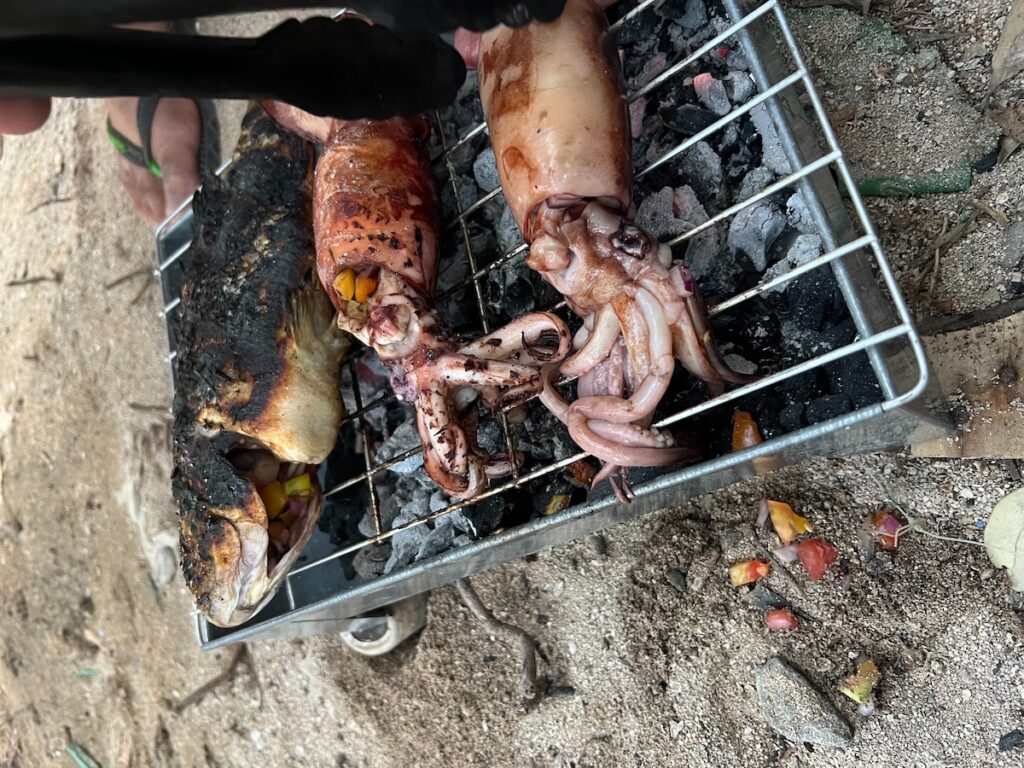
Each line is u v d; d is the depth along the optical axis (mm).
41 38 234
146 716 708
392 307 368
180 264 553
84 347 783
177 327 499
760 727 415
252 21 651
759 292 333
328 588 487
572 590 480
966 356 365
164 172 667
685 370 376
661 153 408
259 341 412
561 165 330
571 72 334
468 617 519
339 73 282
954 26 397
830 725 389
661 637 447
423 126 422
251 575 422
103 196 785
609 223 332
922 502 384
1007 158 377
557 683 484
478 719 510
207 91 269
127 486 739
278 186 433
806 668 402
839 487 403
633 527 461
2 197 895
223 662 656
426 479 459
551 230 334
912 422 324
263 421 410
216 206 450
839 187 403
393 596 456
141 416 733
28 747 793
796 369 305
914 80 399
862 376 336
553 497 411
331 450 459
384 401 463
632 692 455
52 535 790
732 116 342
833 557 399
